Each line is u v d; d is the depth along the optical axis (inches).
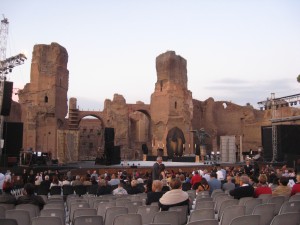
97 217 309.6
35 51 2787.9
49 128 2691.9
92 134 3966.5
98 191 677.3
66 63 2957.7
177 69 3294.8
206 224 253.9
